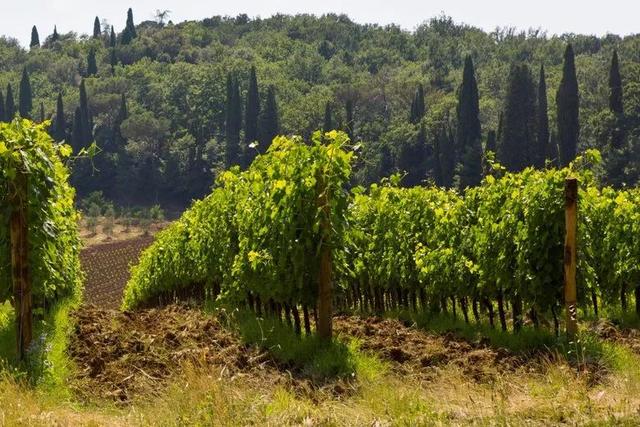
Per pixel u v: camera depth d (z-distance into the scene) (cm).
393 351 1170
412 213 1750
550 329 1379
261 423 809
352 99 13088
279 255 1304
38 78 18325
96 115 14950
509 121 7775
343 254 1291
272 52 19600
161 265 2456
